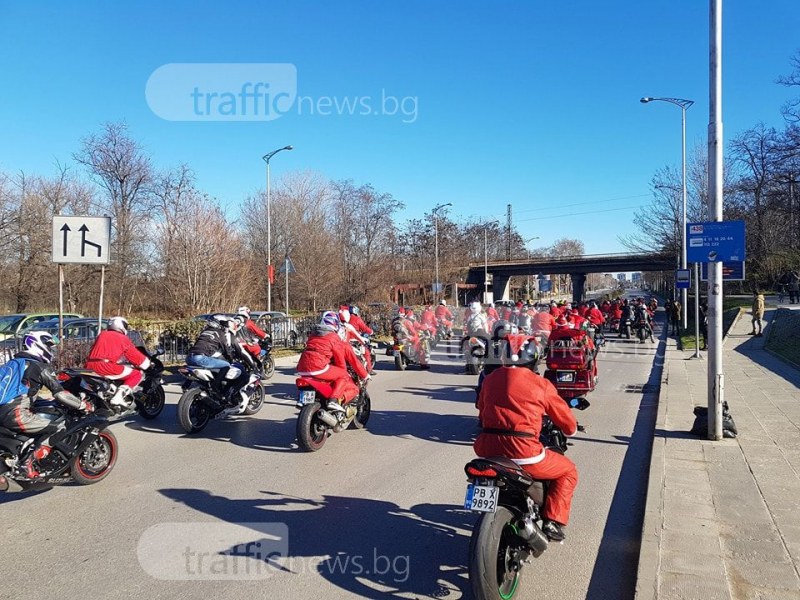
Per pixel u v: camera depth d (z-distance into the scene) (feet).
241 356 30.96
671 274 184.14
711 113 26.30
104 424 21.12
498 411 13.57
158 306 110.93
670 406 34.32
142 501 19.38
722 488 19.39
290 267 88.07
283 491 20.26
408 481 21.29
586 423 31.14
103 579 14.05
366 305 97.66
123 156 136.26
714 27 26.27
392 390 41.81
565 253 418.72
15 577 14.17
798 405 33.53
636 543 16.20
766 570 13.66
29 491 20.44
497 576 12.44
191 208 97.19
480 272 237.86
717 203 25.93
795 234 132.26
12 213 125.49
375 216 163.63
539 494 13.69
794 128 98.02
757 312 76.79
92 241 35.91
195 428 28.68
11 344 44.60
